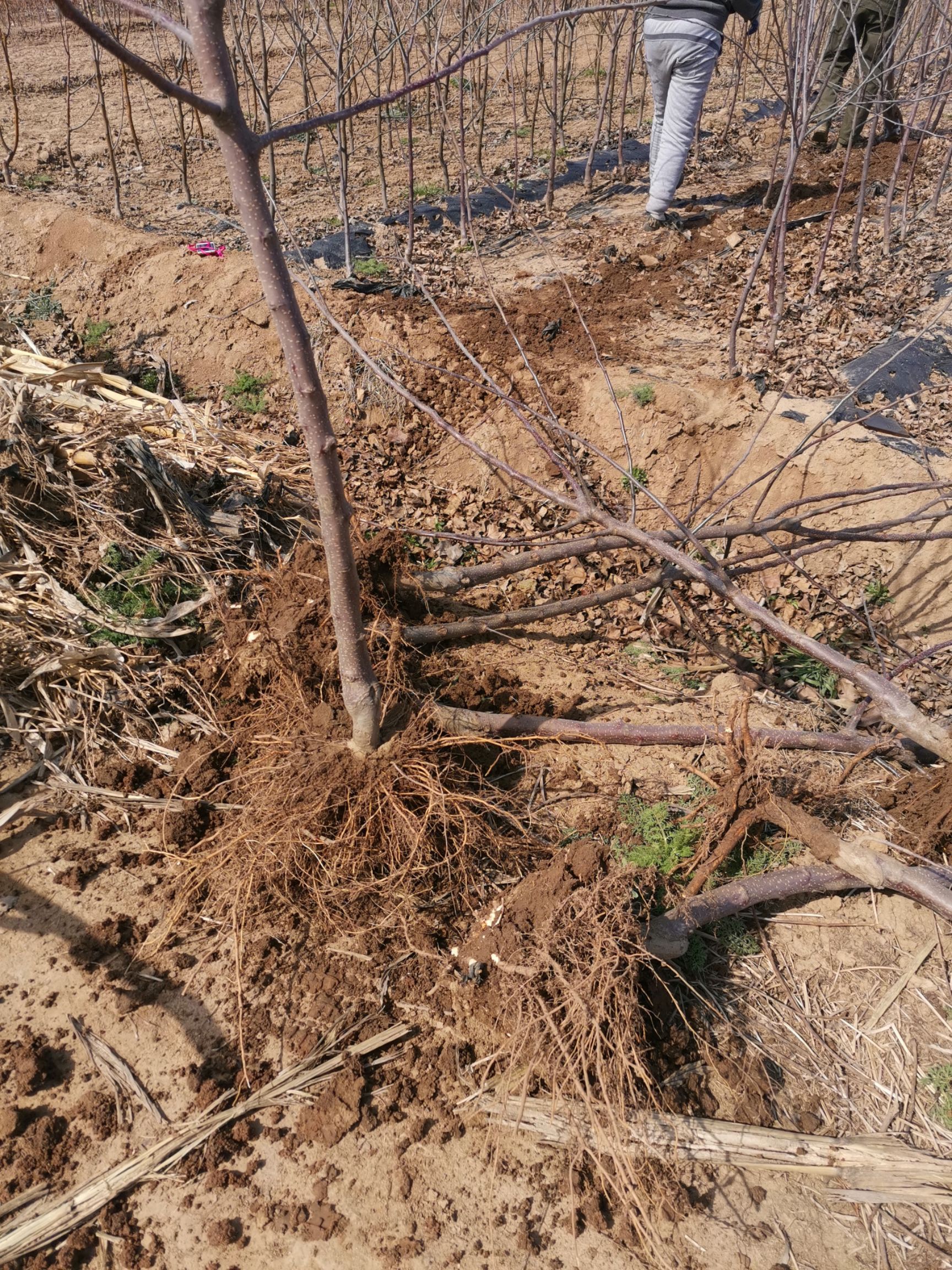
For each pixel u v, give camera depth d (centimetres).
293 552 301
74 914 225
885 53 373
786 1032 212
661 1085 198
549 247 436
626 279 411
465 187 430
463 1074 199
